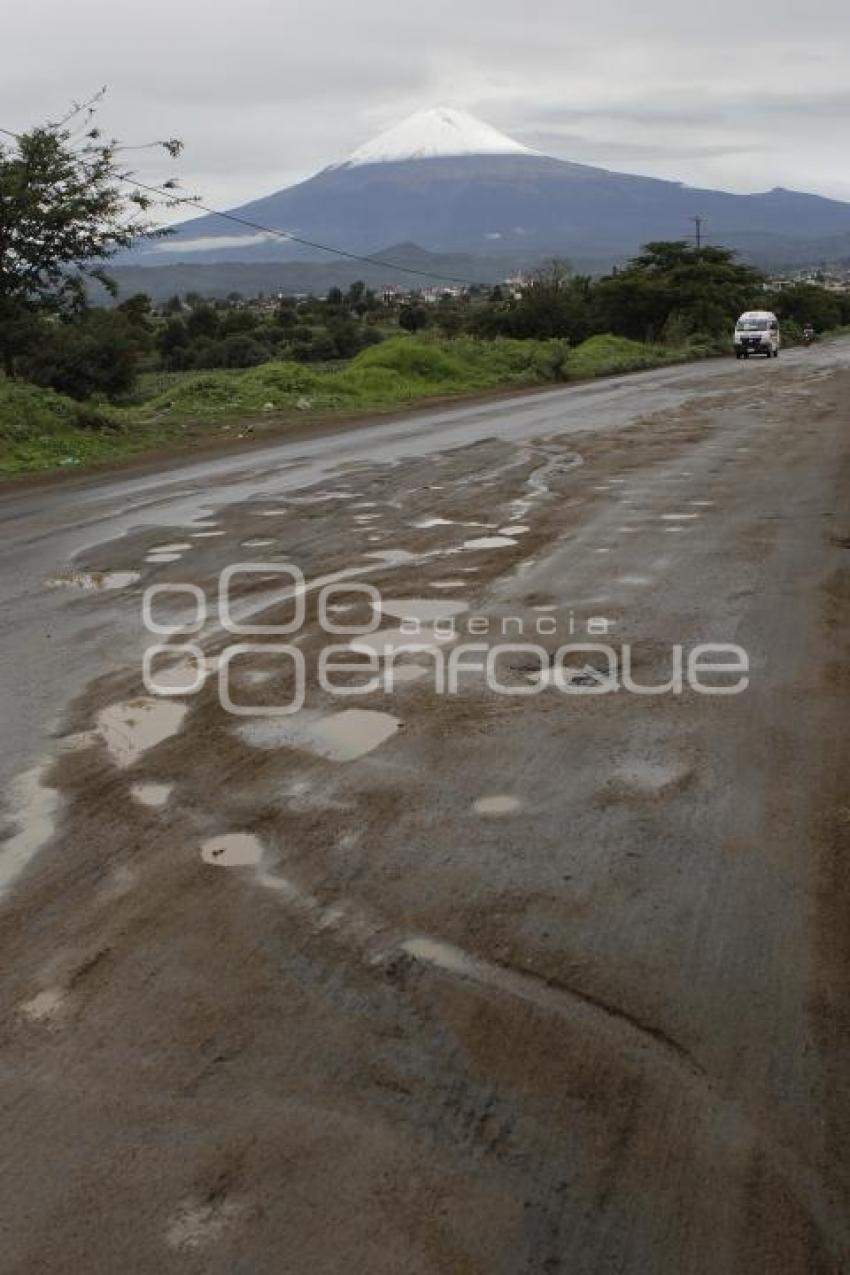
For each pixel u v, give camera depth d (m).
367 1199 2.61
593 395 29.08
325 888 4.03
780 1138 2.79
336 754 5.22
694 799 4.70
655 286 71.25
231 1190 2.64
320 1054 3.12
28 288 24.03
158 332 72.81
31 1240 2.51
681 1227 2.53
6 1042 3.19
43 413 19.75
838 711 5.65
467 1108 2.89
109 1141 2.80
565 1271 2.42
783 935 3.69
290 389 30.23
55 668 6.62
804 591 8.00
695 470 14.22
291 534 10.71
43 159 22.91
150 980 3.49
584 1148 2.76
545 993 3.39
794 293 105.50
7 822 4.59
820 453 15.57
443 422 22.72
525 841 4.36
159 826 4.52
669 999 3.35
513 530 10.54
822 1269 2.43
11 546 10.59
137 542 10.56
